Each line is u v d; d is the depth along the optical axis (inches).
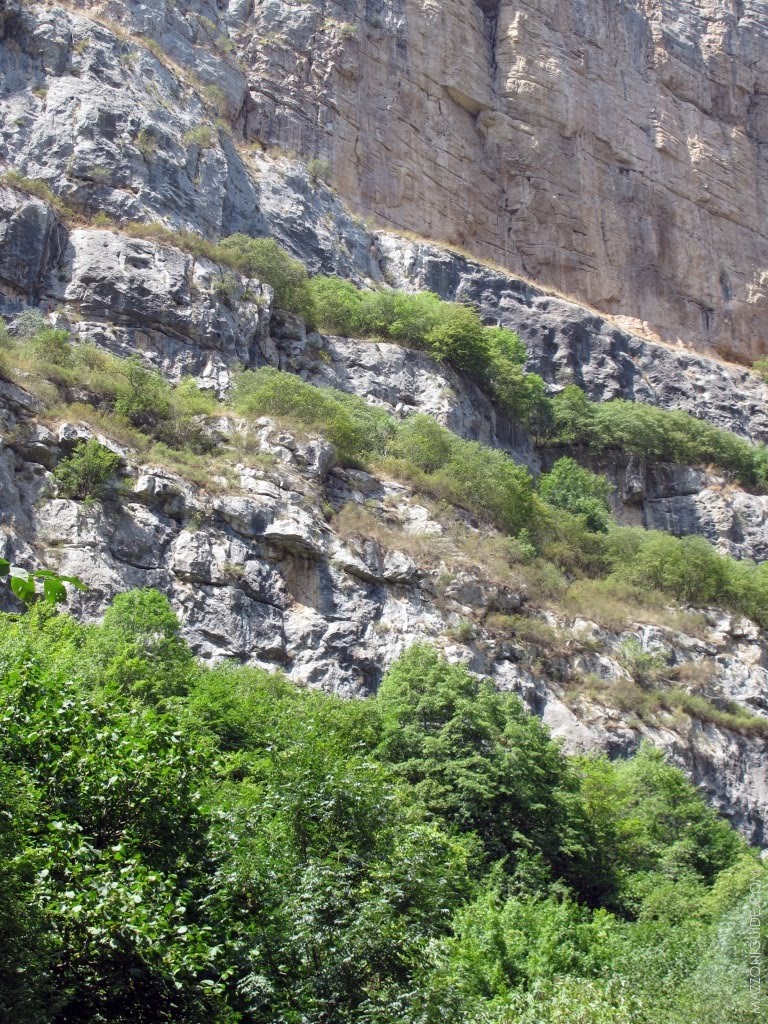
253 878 740.7
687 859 1454.2
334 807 792.3
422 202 3221.0
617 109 3688.5
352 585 1812.3
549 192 3425.2
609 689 1887.3
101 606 1596.9
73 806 748.6
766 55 4089.6
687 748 1868.8
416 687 1433.3
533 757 1360.7
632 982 978.1
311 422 2041.1
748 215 3828.7
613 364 3041.3
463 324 2578.7
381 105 3260.3
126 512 1707.7
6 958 616.1
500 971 978.7
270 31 3191.4
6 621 1349.7
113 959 672.4
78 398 1849.2
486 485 2153.1
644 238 3565.5
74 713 784.9
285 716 1222.3
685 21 4020.7
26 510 1641.2
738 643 2160.4
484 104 3462.1
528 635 1895.9
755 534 2679.6
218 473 1847.9
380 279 2908.5
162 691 1285.7
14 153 2340.1
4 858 647.1
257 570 1758.1
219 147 2682.1
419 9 3444.9
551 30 3668.8
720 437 2842.0
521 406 2672.2
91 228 2247.8
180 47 2908.5
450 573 1892.2
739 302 3663.9
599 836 1381.6
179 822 774.5
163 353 2123.5
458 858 1067.3
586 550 2255.2
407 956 720.3
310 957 710.5
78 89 2466.8
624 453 2755.9
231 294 2273.6
